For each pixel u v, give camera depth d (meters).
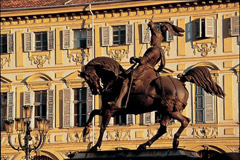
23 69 81.06
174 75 77.00
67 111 78.81
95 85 35.12
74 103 79.06
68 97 78.81
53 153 78.44
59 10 79.62
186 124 34.47
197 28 76.50
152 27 35.84
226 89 75.62
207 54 76.38
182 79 35.41
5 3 82.31
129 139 77.06
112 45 78.69
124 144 76.88
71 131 78.50
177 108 34.38
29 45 80.81
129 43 78.00
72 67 79.69
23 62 81.12
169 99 34.31
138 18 78.00
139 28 77.94
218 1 75.75
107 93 34.88
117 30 78.81
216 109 75.38
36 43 81.19
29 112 56.22
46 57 80.50
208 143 75.19
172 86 34.53
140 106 34.69
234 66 75.75
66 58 79.94
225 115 75.25
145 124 76.56
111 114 34.69
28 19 81.06
